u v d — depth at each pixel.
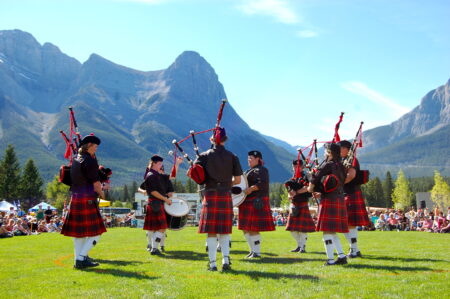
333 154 5.91
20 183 74.62
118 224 29.23
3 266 5.75
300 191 7.43
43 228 17.61
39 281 4.70
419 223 19.22
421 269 5.23
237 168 5.54
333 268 5.34
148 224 7.22
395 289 4.13
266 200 6.85
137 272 5.15
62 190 81.00
